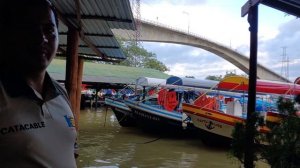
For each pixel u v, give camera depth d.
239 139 4.77
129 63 42.16
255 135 4.67
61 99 1.69
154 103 19.02
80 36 8.16
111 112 28.00
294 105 4.50
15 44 1.52
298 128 4.20
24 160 1.38
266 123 4.64
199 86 17.98
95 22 7.65
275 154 4.25
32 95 1.47
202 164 10.98
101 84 29.02
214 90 15.36
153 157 11.67
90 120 22.20
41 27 1.55
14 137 1.37
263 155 4.48
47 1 1.61
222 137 13.59
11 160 1.36
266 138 4.52
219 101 15.74
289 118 4.33
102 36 9.18
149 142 14.76
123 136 16.16
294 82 14.69
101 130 17.89
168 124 16.27
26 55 1.53
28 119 1.43
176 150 13.25
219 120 13.46
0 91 1.39
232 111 14.69
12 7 1.53
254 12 5.16
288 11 5.41
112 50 11.41
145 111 16.78
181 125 16.03
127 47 42.25
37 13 1.54
